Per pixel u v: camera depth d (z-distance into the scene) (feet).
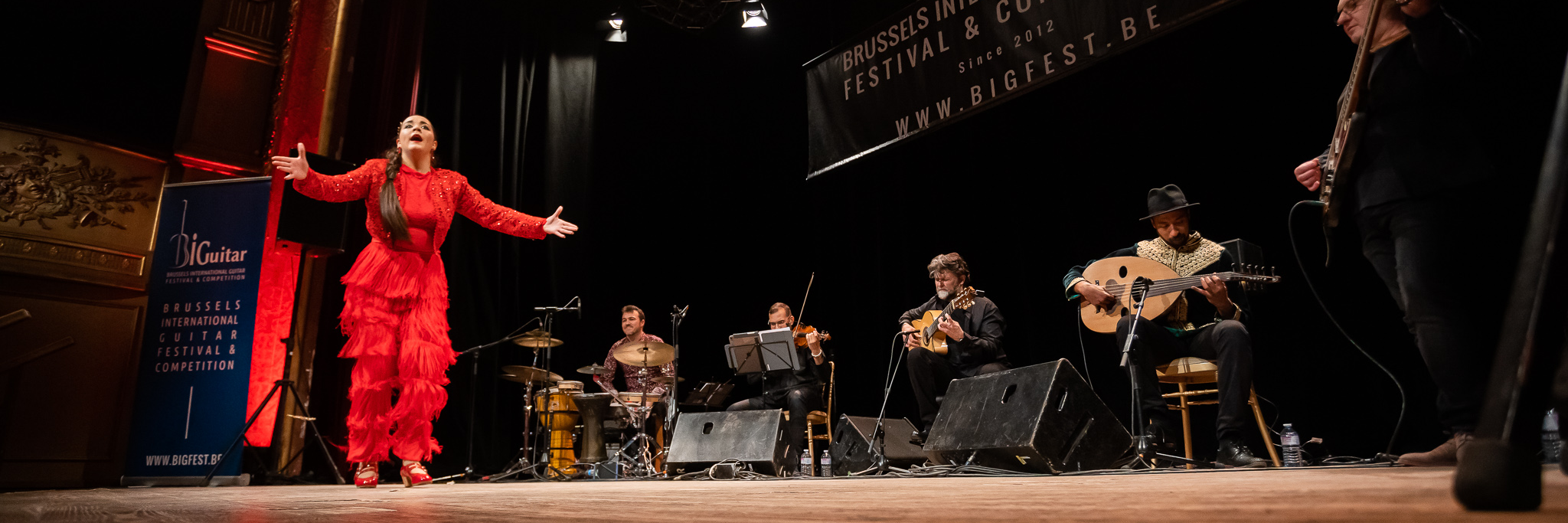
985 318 12.55
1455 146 5.27
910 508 2.03
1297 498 1.80
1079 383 8.45
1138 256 11.24
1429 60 5.14
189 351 13.44
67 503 4.21
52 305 14.07
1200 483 3.24
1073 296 11.11
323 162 15.65
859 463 12.50
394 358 8.30
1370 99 5.65
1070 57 12.30
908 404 18.06
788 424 14.40
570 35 21.57
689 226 22.20
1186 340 9.89
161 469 12.97
